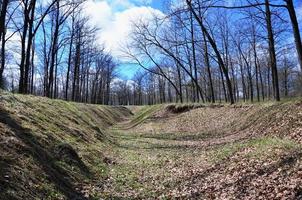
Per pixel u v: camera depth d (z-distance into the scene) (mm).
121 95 125000
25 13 22734
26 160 8742
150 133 28922
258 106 24203
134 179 11742
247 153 12156
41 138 11359
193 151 17172
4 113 11641
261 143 13250
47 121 14625
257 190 8375
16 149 8984
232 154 13148
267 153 11148
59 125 15328
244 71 68062
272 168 9477
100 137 19797
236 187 9094
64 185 9250
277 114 18719
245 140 17203
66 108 20969
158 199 9445
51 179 8828
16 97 15422
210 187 9742
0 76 30391
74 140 14758
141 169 13453
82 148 14094
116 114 55656
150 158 15898
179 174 12062
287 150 10719
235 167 10969
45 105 17703
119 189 10406
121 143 21875
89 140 16891
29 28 22969
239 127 22625
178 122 32219
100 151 15586
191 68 46312
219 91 77750
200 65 51000
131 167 13820
